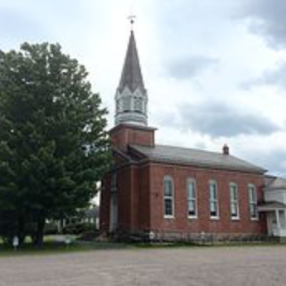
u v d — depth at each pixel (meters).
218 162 42.91
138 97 45.88
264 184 46.09
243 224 42.81
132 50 48.28
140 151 40.22
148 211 37.44
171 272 15.38
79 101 33.00
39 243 31.75
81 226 63.72
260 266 17.22
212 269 16.25
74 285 12.59
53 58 32.19
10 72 31.67
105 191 43.94
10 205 29.11
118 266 17.70
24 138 29.66
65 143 30.70
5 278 14.38
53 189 29.19
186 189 39.94
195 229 39.31
